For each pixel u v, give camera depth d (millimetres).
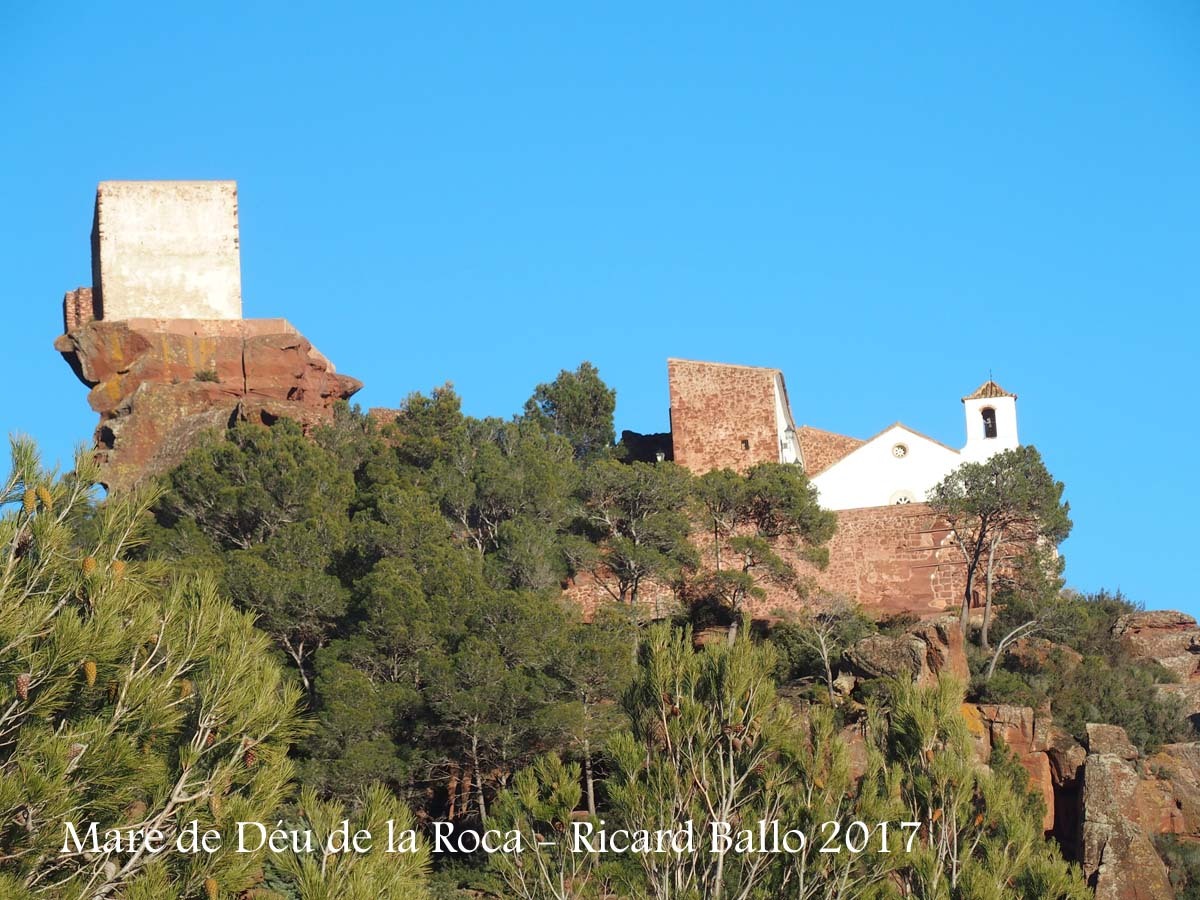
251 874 35156
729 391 130000
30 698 35062
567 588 108062
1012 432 134875
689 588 105500
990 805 46719
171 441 119000
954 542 111875
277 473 104375
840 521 114750
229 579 89250
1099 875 80875
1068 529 108562
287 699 38344
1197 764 91438
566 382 151625
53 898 33875
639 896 44875
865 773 47406
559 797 46438
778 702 49000
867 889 44625
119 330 125688
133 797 35906
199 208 130500
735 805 46031
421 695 83125
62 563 37906
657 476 107812
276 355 125688
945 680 49812
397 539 95562
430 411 122875
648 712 48125
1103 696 96125
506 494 107250
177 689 37625
